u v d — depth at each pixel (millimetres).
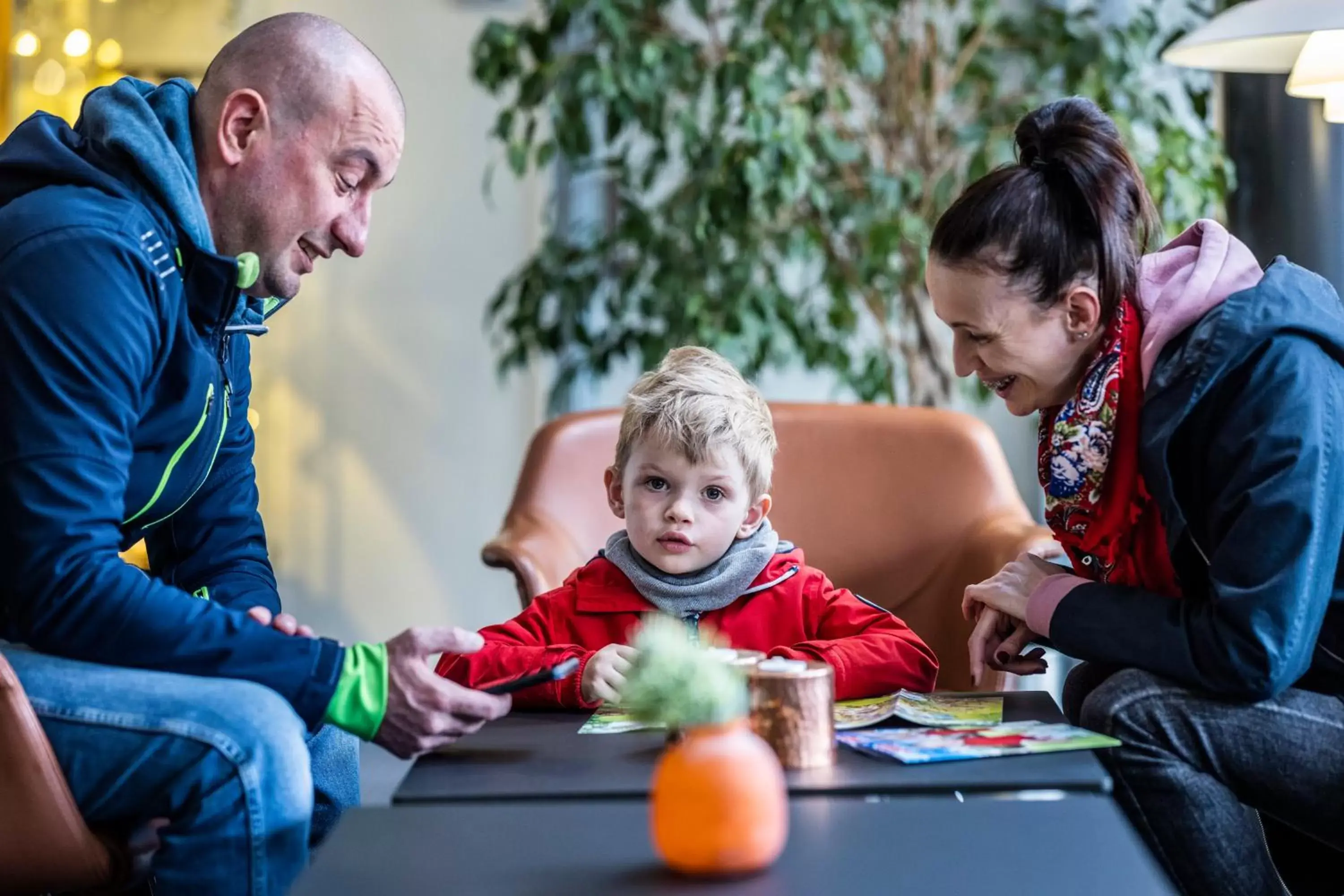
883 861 951
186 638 1335
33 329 1355
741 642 1647
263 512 3781
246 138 1532
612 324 3217
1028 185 1405
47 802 1274
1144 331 1438
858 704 1458
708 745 946
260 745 1284
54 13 3422
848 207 3074
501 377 3373
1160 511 1409
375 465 3781
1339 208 2250
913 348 3377
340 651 1345
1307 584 1309
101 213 1432
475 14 3709
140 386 1450
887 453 2158
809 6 2885
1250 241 2369
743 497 1655
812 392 3746
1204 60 1893
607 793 1130
